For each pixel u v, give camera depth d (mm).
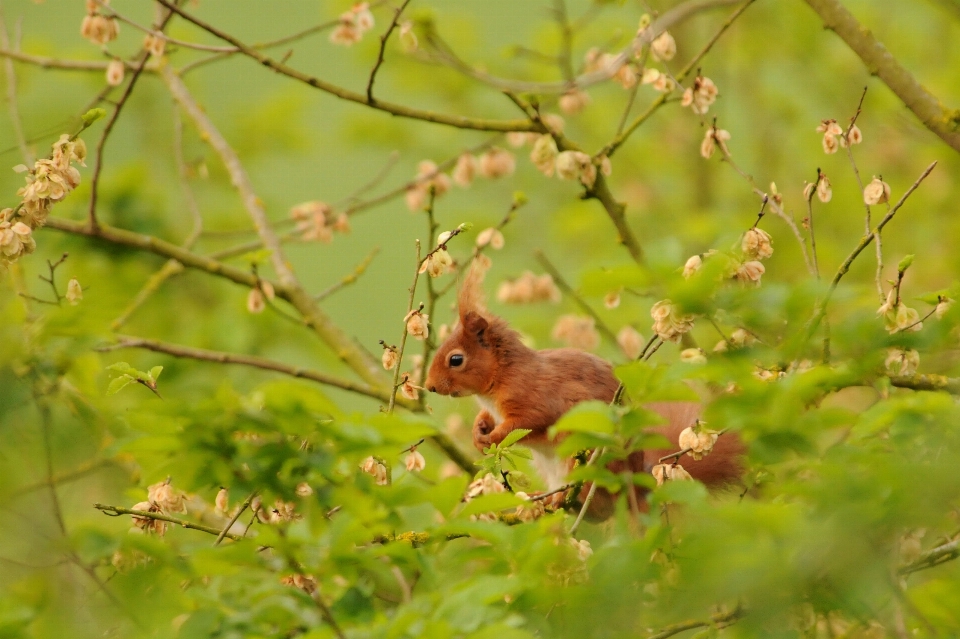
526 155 16766
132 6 18172
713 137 8906
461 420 12445
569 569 5902
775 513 5336
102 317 8898
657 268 5508
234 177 13438
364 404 13914
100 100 12180
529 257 16031
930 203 14805
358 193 13195
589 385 10086
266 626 5895
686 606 5523
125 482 9617
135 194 14453
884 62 9969
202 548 5727
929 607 6090
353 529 5547
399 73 15914
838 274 7648
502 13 17797
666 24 9828
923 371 7898
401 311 18000
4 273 7527
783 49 16438
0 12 13273
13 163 12852
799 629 6520
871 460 5824
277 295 12734
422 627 5371
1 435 8031
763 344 5973
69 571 7129
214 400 5234
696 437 7098
